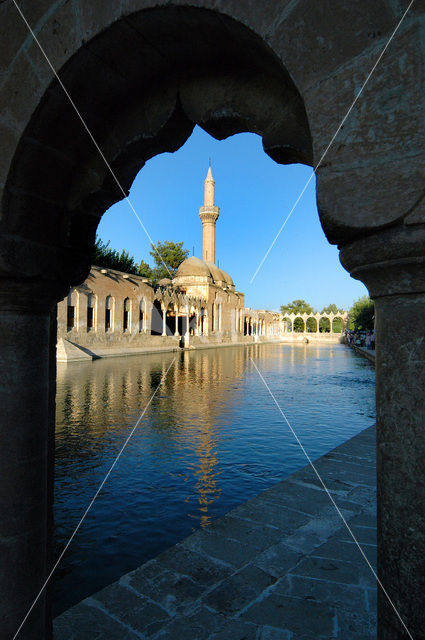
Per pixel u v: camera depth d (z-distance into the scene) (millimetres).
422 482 1229
